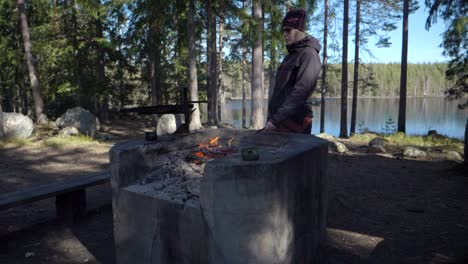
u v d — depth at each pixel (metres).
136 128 18.59
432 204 4.54
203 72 25.61
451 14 11.35
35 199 3.50
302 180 2.25
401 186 5.37
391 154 8.42
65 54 17.94
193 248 2.16
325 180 2.64
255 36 11.63
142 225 2.41
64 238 3.59
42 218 4.21
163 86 23.14
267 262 1.97
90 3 14.78
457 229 3.70
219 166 1.93
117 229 2.57
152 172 2.75
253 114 12.76
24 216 4.29
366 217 4.08
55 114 24.73
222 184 1.93
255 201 1.91
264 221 1.93
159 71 21.94
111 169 2.56
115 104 21.50
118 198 2.53
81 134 12.58
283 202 2.03
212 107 18.92
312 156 2.37
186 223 2.17
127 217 2.49
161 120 13.05
